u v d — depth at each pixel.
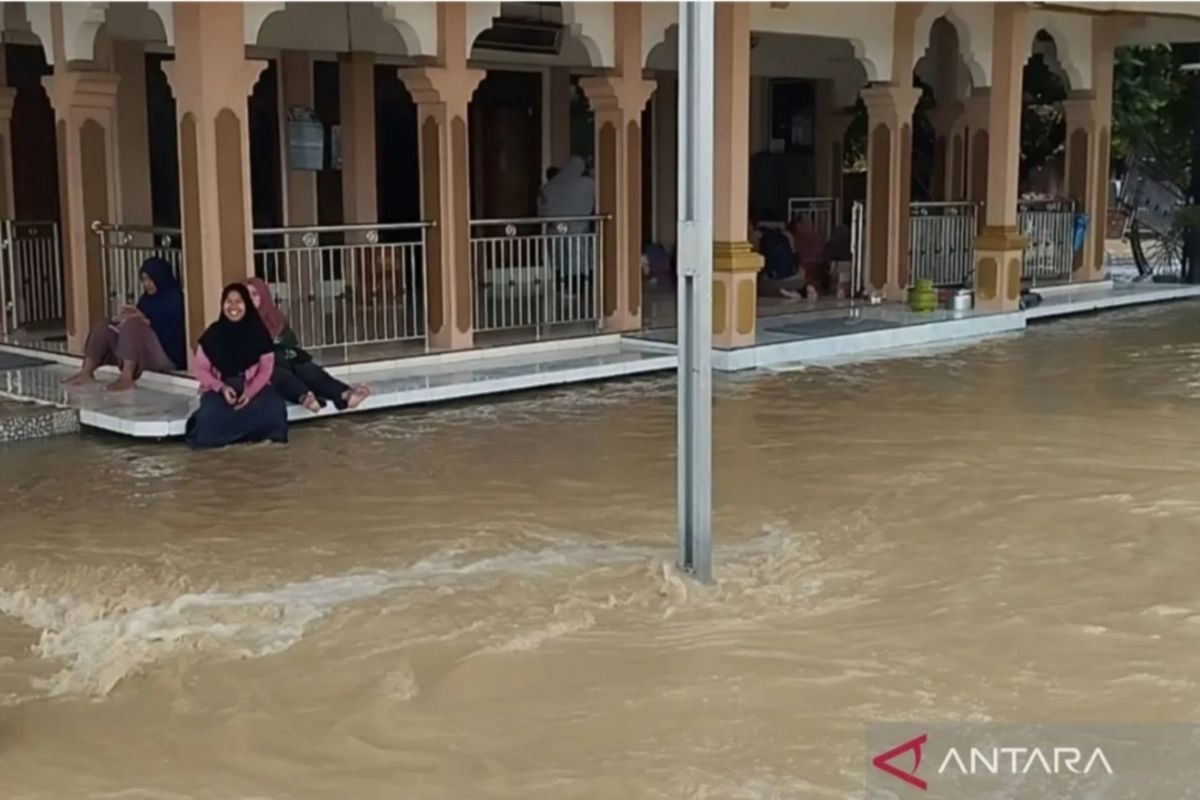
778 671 4.31
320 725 3.95
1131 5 13.42
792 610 4.89
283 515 6.22
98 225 9.74
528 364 9.94
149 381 8.88
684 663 4.38
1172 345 11.74
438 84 9.66
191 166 8.52
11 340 10.32
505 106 14.28
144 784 3.59
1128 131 19.03
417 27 9.62
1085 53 14.99
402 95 13.55
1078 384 9.69
